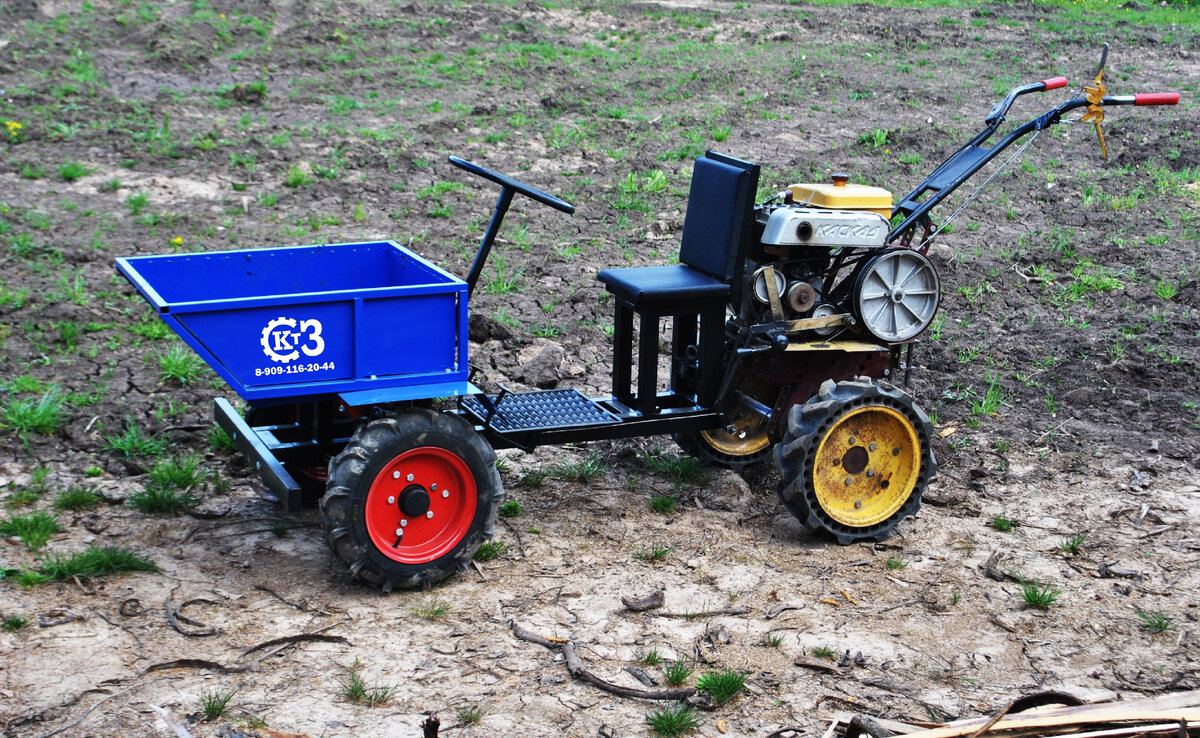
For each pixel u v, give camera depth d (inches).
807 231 214.8
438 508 193.9
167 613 181.0
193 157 475.5
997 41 806.5
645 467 249.6
